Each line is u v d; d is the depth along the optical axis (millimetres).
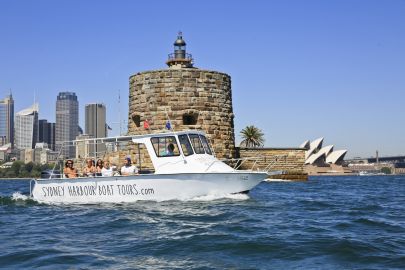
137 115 47250
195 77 45938
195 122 45875
